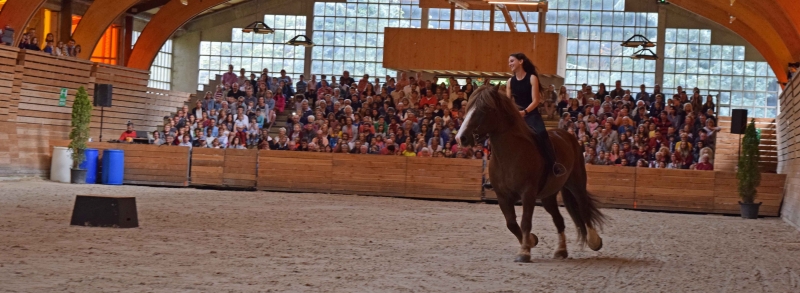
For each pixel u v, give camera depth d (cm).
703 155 2095
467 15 3534
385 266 808
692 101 2433
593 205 989
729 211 1994
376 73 3653
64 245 877
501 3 2675
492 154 894
